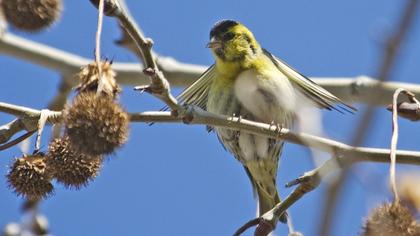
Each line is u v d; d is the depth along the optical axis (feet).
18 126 26.61
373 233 22.03
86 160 25.30
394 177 22.47
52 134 26.11
